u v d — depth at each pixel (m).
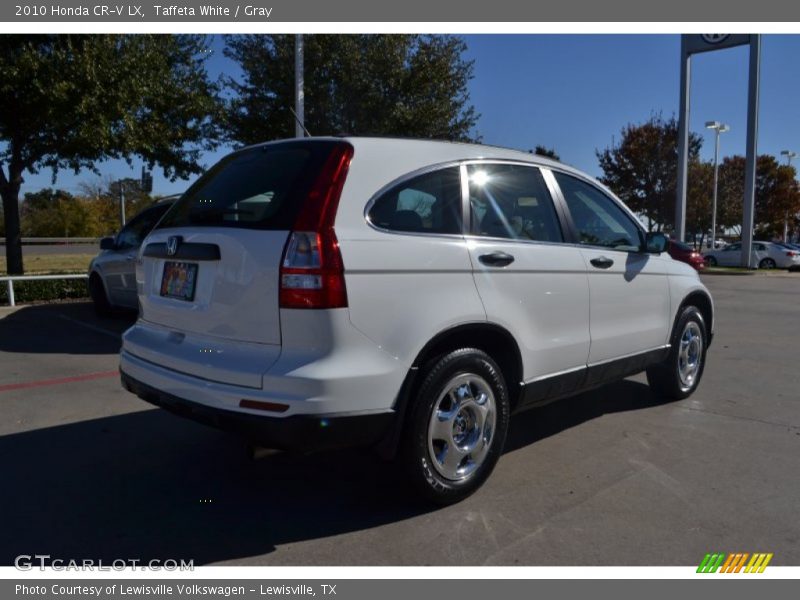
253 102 15.74
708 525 3.47
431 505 3.66
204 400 3.23
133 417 5.22
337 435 3.07
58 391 5.96
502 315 3.75
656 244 5.00
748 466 4.29
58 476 4.06
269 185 3.40
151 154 14.99
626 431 5.00
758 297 16.09
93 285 10.06
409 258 3.32
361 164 3.34
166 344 3.64
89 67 11.99
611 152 38.53
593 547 3.24
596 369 4.56
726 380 6.72
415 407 3.37
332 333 3.05
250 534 3.37
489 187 3.93
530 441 4.77
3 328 9.20
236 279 3.22
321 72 15.06
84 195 62.59
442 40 15.91
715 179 37.03
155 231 3.98
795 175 50.81
